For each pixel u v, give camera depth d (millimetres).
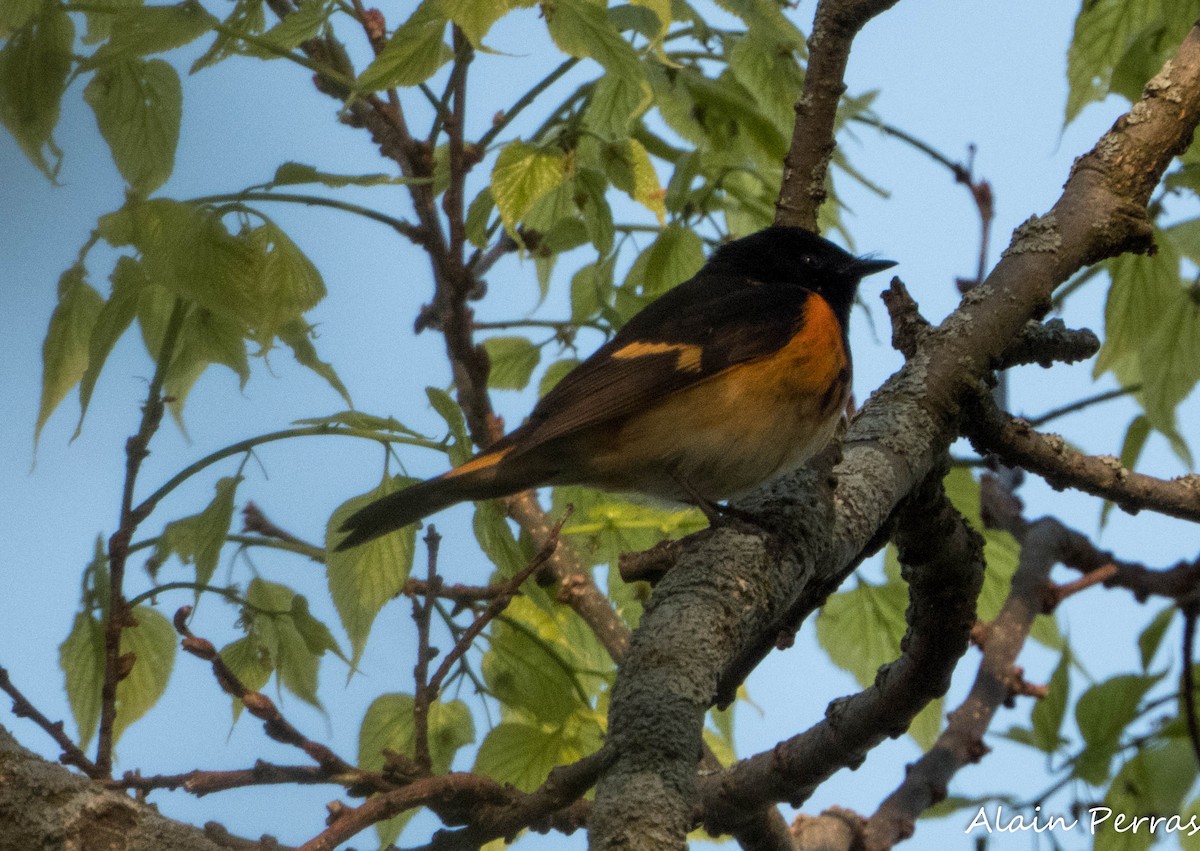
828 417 8578
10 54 7266
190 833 5992
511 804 6016
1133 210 7402
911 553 7281
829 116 7883
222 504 7551
